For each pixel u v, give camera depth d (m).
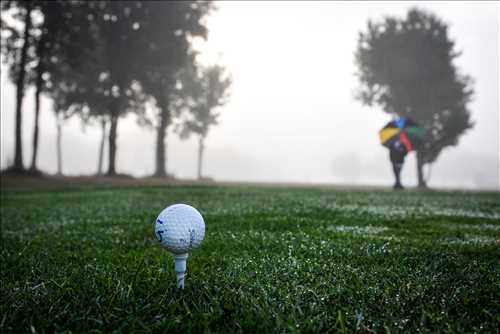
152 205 13.34
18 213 11.33
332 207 11.69
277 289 3.37
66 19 32.94
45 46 33.44
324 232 6.66
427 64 43.97
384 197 17.41
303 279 3.75
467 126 44.16
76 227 8.12
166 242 3.07
